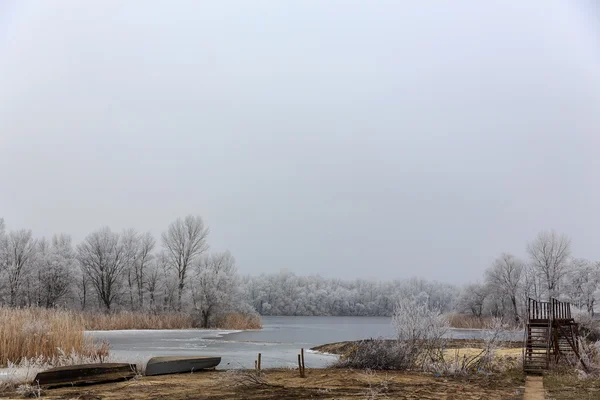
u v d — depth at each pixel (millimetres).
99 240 76125
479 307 79312
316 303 136000
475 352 22891
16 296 68750
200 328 61875
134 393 13297
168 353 27719
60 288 71188
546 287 71188
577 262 69375
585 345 20016
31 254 70500
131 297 76312
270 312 135000
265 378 15781
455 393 13344
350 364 20438
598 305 61875
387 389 13859
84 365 15883
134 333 51906
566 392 13195
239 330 61438
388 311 136125
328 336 49250
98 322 55281
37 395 13086
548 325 19438
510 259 75812
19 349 19719
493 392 13484
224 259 75250
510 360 20312
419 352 20734
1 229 70062
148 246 79312
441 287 129875
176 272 77000
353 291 138625
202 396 12742
